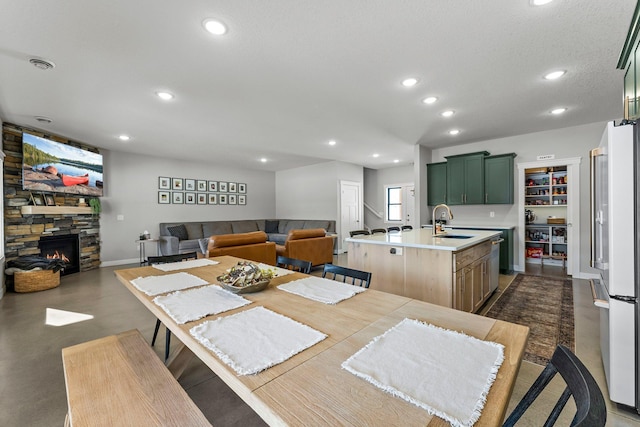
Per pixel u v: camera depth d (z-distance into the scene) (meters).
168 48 2.21
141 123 4.03
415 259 2.68
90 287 4.11
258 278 1.54
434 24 1.96
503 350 0.89
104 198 5.69
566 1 1.75
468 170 5.27
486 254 3.33
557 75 2.71
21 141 4.14
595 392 0.59
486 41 2.16
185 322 1.13
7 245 3.94
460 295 2.57
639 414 1.55
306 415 0.63
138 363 1.26
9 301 3.50
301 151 6.06
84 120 3.88
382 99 3.24
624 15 1.87
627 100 1.80
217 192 7.66
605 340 1.80
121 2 1.73
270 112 3.62
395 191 8.56
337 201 7.36
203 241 5.23
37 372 2.01
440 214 5.75
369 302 1.37
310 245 5.16
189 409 0.98
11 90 2.91
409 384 0.72
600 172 1.76
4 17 1.83
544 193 5.52
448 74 2.67
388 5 1.78
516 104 3.44
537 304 3.29
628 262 1.54
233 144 5.38
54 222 4.62
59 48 2.19
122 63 2.42
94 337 2.54
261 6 1.77
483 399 0.67
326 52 2.29
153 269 2.12
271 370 0.79
